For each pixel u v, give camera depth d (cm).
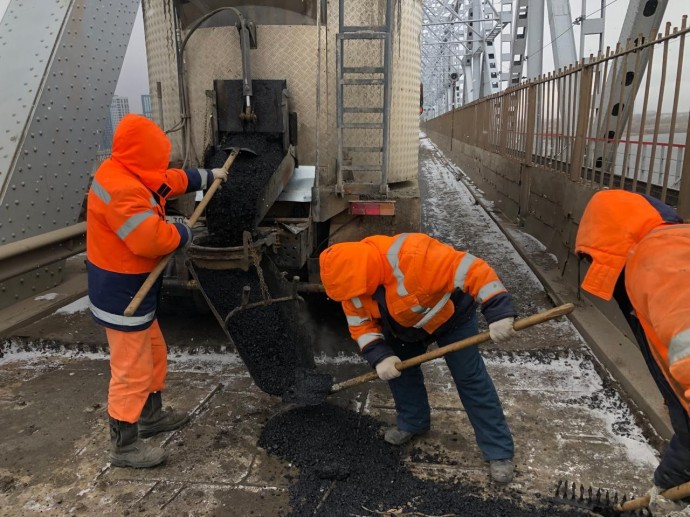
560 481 257
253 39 383
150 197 255
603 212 168
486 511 237
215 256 292
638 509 230
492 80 2519
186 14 396
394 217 401
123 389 267
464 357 253
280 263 362
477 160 1379
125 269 258
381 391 345
